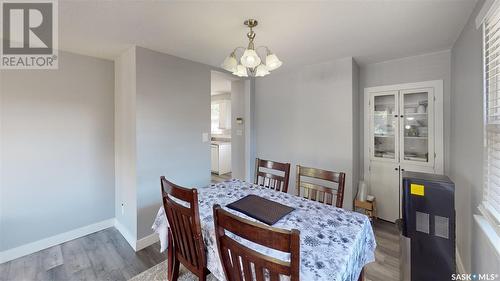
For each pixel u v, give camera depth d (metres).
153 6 1.56
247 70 1.78
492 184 1.36
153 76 2.42
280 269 0.83
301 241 1.15
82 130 2.59
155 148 2.45
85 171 2.62
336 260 1.00
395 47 2.39
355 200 2.82
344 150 2.81
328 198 2.00
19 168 2.19
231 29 1.92
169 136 2.58
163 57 2.50
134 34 2.02
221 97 6.05
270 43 2.25
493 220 1.28
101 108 2.72
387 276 1.90
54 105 2.39
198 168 2.90
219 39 2.13
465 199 1.89
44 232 2.34
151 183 2.42
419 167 2.71
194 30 1.94
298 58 2.75
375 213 2.96
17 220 2.18
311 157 3.13
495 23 1.31
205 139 2.99
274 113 3.56
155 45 2.29
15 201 2.17
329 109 2.92
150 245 2.39
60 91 2.42
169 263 1.69
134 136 2.33
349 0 1.50
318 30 1.95
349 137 2.77
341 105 2.81
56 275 1.92
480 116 1.55
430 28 1.93
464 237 1.90
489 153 1.40
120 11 1.62
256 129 3.83
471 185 1.74
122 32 1.98
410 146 2.79
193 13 1.66
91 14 1.67
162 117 2.51
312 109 3.09
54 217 2.41
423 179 1.69
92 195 2.68
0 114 2.09
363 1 1.51
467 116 1.84
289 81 3.35
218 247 1.05
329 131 2.94
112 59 2.77
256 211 1.49
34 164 2.28
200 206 1.60
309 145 3.15
